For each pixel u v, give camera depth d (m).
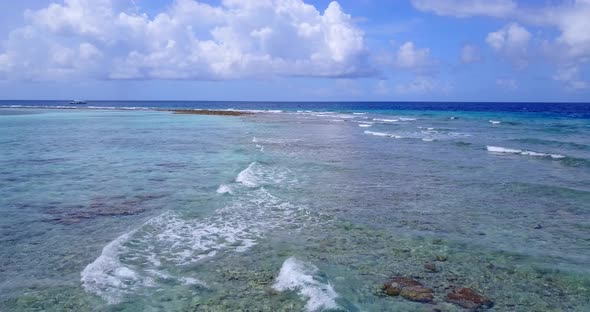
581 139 26.95
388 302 5.58
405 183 13.42
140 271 6.51
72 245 7.62
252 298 5.66
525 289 6.04
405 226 8.96
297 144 24.36
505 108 92.38
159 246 7.62
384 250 7.54
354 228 8.80
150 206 10.34
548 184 13.26
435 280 6.31
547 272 6.61
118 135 30.12
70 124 42.03
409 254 7.36
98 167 16.09
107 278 6.21
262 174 14.67
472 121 46.97
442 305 5.53
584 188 12.64
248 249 7.55
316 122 46.78
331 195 11.70
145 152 20.52
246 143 24.83
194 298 5.66
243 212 9.91
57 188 12.29
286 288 5.95
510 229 8.80
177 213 9.68
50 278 6.23
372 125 41.56
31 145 23.34
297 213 9.87
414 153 20.58
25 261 6.86
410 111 80.50
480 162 17.81
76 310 5.30
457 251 7.51
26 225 8.78
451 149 22.27
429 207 10.52
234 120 50.88
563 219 9.54
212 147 22.72
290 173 14.93
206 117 57.97
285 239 8.10
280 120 50.88
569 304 5.59
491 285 6.16
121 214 9.66
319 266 6.76
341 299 5.57
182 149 21.78
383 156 19.45
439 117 56.41
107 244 7.66
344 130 35.12
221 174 14.71
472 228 8.86
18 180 13.48
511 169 16.14
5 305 5.39
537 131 33.28
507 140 26.81
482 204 10.85
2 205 10.37
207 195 11.53
